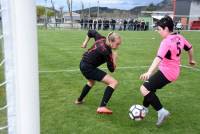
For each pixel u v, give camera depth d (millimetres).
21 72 1681
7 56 1737
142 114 4625
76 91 6426
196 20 38938
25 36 1642
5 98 1893
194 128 4562
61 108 5262
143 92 4441
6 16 1688
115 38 4648
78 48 14336
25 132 1761
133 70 9109
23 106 1727
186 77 8109
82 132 4258
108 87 4988
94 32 5102
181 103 5793
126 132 4305
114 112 5129
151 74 4441
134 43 17906
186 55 12805
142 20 37625
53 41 17875
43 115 4895
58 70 8734
